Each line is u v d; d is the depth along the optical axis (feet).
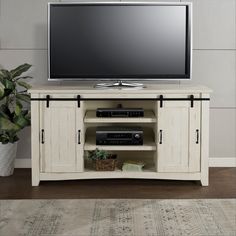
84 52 14.98
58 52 14.97
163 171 14.42
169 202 12.67
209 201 12.72
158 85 15.64
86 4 14.80
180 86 15.16
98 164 14.48
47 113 14.24
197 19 16.19
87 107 16.03
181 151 14.33
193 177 14.39
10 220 11.34
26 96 15.07
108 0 16.08
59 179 14.43
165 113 14.21
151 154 16.22
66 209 12.12
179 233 10.53
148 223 11.12
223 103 16.44
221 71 16.33
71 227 10.89
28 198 13.17
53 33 14.89
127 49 14.98
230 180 15.01
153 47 14.97
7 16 16.10
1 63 16.28
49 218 11.46
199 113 14.24
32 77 15.76
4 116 14.88
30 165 16.57
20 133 16.51
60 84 16.29
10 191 13.85
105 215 11.66
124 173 14.47
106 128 14.85
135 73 15.08
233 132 16.53
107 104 16.05
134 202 12.68
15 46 16.20
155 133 14.67
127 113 14.57
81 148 14.38
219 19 16.19
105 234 10.48
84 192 13.75
